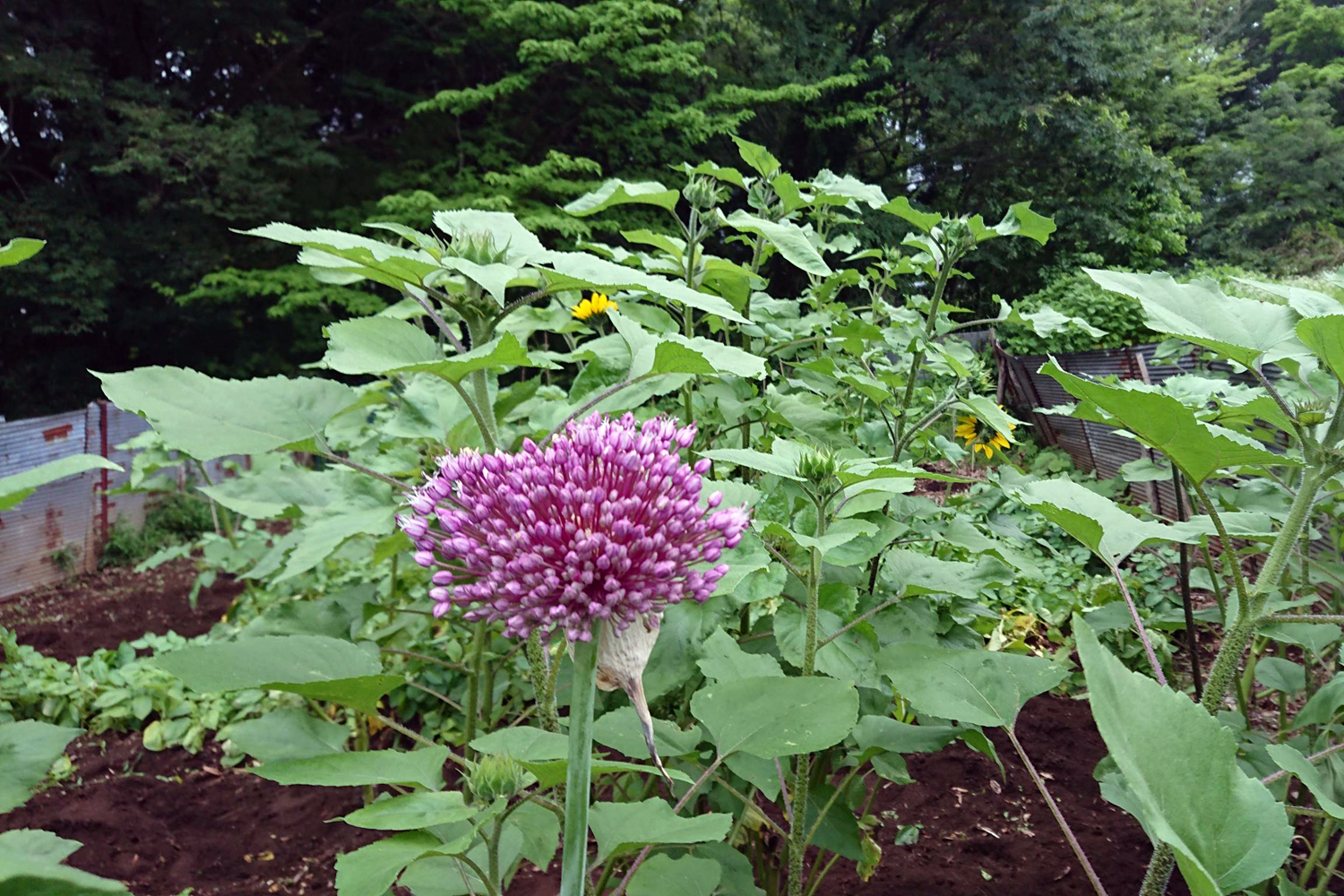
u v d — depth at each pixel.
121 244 6.52
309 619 1.00
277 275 6.39
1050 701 1.78
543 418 1.18
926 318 1.51
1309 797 1.17
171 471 3.88
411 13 7.42
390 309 1.33
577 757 0.55
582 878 0.55
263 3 7.16
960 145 9.92
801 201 1.43
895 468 0.75
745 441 1.39
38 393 7.03
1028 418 4.54
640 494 0.58
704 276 1.27
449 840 0.75
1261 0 16.97
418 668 1.72
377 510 0.97
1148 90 11.46
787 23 9.37
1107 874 1.23
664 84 7.67
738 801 1.03
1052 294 6.06
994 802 1.44
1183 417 0.75
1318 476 0.80
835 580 1.06
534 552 0.55
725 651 0.91
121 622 2.81
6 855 0.44
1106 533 0.92
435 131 7.77
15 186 6.91
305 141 7.08
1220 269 8.55
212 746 1.88
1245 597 0.82
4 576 3.42
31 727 0.66
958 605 1.09
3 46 6.18
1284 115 13.11
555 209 6.77
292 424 0.82
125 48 7.26
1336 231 11.38
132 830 1.55
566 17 6.94
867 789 1.46
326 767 0.61
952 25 10.05
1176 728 0.58
